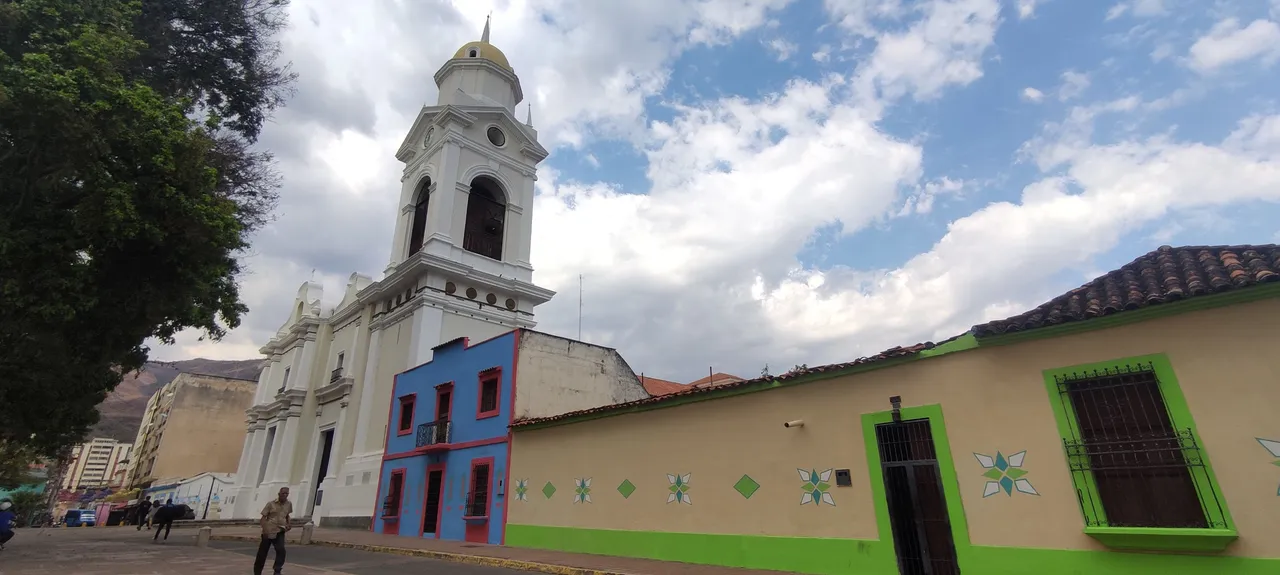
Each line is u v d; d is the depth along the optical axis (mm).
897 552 8359
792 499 9734
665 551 11375
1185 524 6398
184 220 10195
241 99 14914
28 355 10258
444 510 17734
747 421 10734
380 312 28328
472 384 18547
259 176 15242
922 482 8422
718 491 10836
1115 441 6969
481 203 29531
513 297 27984
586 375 18734
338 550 15375
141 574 10188
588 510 13289
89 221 9133
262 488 31984
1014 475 7594
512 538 15062
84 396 13516
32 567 11320
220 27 13773
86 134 8805
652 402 12383
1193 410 6539
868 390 9289
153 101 9984
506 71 33656
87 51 9047
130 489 62312
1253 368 6312
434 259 25062
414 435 20344
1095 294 7645
